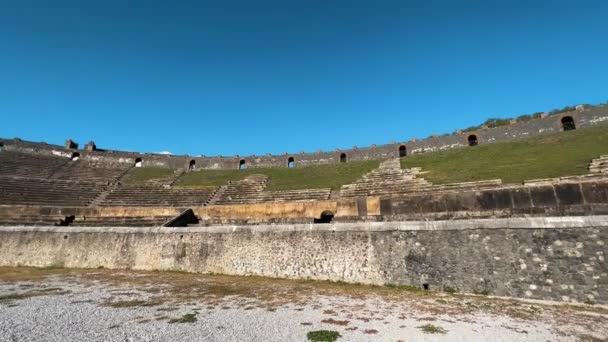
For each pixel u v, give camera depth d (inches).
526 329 352.8
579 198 794.8
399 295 509.7
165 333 330.0
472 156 1594.5
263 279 645.3
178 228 773.9
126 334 326.0
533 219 512.7
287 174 2023.9
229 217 1343.5
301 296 500.7
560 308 434.9
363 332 340.8
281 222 1180.5
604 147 1183.6
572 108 2086.6
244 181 1903.3
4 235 869.2
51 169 1973.4
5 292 528.1
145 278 653.9
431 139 2026.3
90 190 1679.4
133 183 1959.9
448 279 540.4
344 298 488.7
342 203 1187.3
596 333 341.1
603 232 461.4
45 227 866.8
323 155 2284.7
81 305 443.8
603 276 449.4
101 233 825.5
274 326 356.5
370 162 1979.6
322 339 316.5
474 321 378.9
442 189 1122.0
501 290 504.1
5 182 1566.2
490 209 908.0
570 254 475.2
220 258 714.2
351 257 615.2
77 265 809.5
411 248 578.9
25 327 344.8
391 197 1091.9
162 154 2461.9
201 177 2119.8
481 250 531.2
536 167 1123.9
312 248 649.6
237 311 417.4
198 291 535.2
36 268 797.2
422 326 360.5
